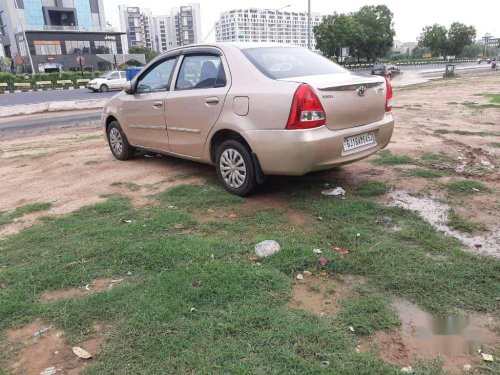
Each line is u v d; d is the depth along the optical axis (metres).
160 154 6.53
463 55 123.81
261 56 4.75
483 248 3.53
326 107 4.11
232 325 2.61
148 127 5.93
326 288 3.04
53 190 5.59
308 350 2.42
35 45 67.31
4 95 32.31
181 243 3.71
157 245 3.66
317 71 4.75
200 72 5.11
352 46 64.94
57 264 3.46
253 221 4.18
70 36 69.44
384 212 4.29
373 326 2.62
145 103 5.86
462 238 3.72
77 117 15.70
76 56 70.06
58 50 69.06
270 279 3.11
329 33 62.84
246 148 4.58
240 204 4.64
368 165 5.96
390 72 41.47
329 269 3.26
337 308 2.81
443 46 83.88
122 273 3.30
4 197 5.47
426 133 8.42
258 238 3.77
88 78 46.34
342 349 2.42
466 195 4.73
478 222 4.02
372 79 4.58
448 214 4.22
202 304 2.85
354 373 2.25
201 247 3.61
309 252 3.46
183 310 2.77
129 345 2.51
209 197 4.85
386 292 2.96
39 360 2.46
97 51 72.12
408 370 2.27
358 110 4.39
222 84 4.75
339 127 4.28
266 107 4.22
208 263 3.34
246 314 2.72
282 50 5.06
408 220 4.09
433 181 5.23
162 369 2.32
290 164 4.19
